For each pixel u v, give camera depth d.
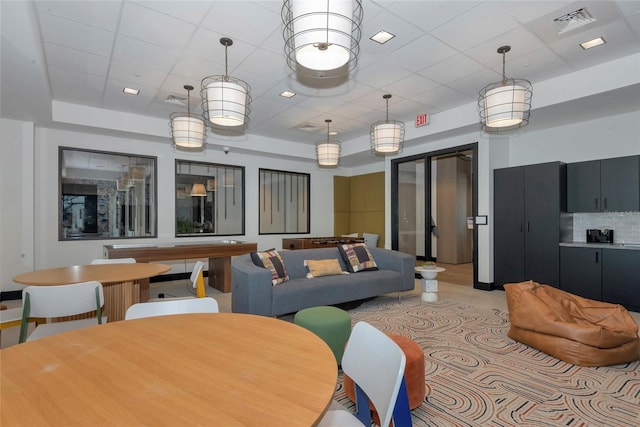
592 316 3.03
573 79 4.08
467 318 3.92
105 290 3.11
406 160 6.82
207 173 7.00
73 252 5.50
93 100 4.89
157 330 1.36
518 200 5.23
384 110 5.47
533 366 2.66
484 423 1.94
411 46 3.46
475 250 5.64
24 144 4.92
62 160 5.46
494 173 5.55
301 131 6.78
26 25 2.58
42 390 0.88
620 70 3.73
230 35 3.23
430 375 2.52
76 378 0.95
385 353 1.11
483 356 2.85
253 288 3.32
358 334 1.30
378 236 8.10
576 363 2.67
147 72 4.00
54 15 2.86
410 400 2.00
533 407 2.10
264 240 7.79
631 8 2.86
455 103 5.17
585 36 3.29
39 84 3.63
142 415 0.77
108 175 5.91
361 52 3.58
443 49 3.53
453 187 8.17
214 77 4.10
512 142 5.89
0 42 2.80
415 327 3.60
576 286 4.60
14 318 2.39
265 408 0.80
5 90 3.79
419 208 7.57
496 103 3.39
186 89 4.50
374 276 4.37
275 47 3.45
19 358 1.08
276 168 8.01
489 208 5.48
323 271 4.29
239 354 1.12
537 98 4.38
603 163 4.62
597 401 2.16
